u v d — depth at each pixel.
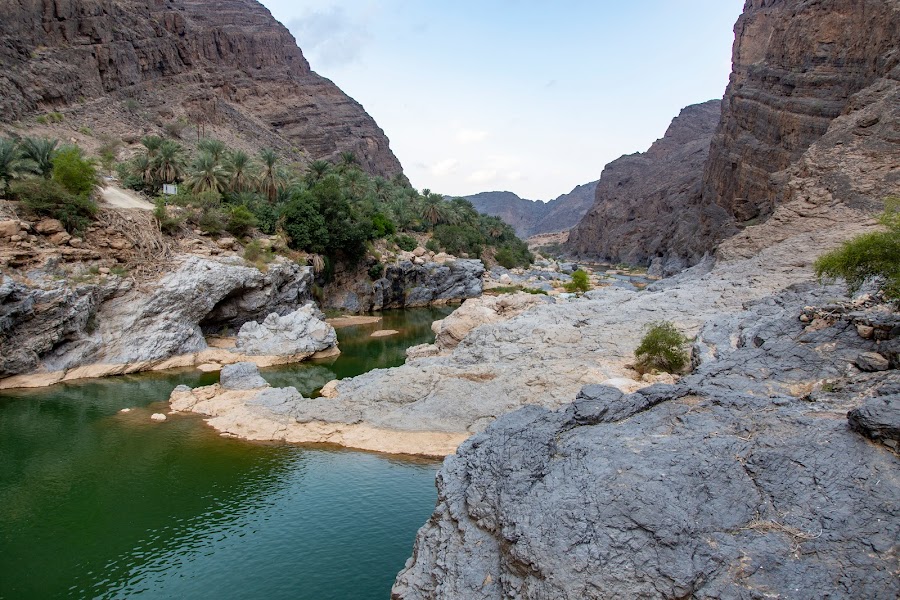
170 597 18.22
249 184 72.12
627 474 13.91
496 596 13.01
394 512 23.62
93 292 42.81
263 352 48.62
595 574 11.88
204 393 36.56
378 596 18.25
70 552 20.62
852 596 10.66
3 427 31.86
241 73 161.38
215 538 21.66
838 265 21.39
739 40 143.75
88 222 46.41
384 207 103.56
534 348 37.50
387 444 30.28
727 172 120.50
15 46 81.69
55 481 25.98
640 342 36.88
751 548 11.80
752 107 110.75
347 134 177.62
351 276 79.44
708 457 14.18
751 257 54.81
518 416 18.00
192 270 48.50
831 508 12.26
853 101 66.69
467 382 34.31
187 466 27.70
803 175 62.06
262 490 25.47
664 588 11.38
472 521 15.04
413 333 65.75
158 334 45.09
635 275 163.88
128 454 28.86
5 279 37.44
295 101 169.12
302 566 19.81
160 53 116.19
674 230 164.00
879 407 13.73
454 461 17.34
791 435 14.49
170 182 66.94
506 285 109.50
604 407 17.39
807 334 21.64
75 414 34.03
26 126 73.81
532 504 13.78
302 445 30.38
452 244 110.88
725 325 30.97
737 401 16.84
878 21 83.38
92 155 75.56
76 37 94.69
